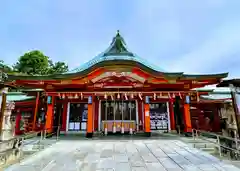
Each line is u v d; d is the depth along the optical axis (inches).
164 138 462.0
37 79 470.6
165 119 655.8
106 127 557.3
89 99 512.1
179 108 641.6
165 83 531.5
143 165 236.2
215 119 658.2
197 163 244.7
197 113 694.5
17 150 281.6
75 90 542.6
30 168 226.2
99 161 254.7
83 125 627.2
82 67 586.6
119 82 530.3
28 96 679.1
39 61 1336.1
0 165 237.0
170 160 259.3
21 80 465.7
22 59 1322.6
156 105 669.3
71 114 636.7
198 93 558.3
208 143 376.8
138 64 484.1
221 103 641.0
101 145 368.8
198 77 486.9
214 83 525.3
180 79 496.1
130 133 554.9
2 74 443.5
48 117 515.5
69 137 490.3
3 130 319.6
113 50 664.4
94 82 516.7
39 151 319.0
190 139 436.8
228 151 302.0
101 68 494.3
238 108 280.4
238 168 223.9
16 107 698.2
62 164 241.8
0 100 294.5
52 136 514.6
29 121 684.7
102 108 633.6
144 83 530.9
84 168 225.0
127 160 259.3
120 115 622.8
